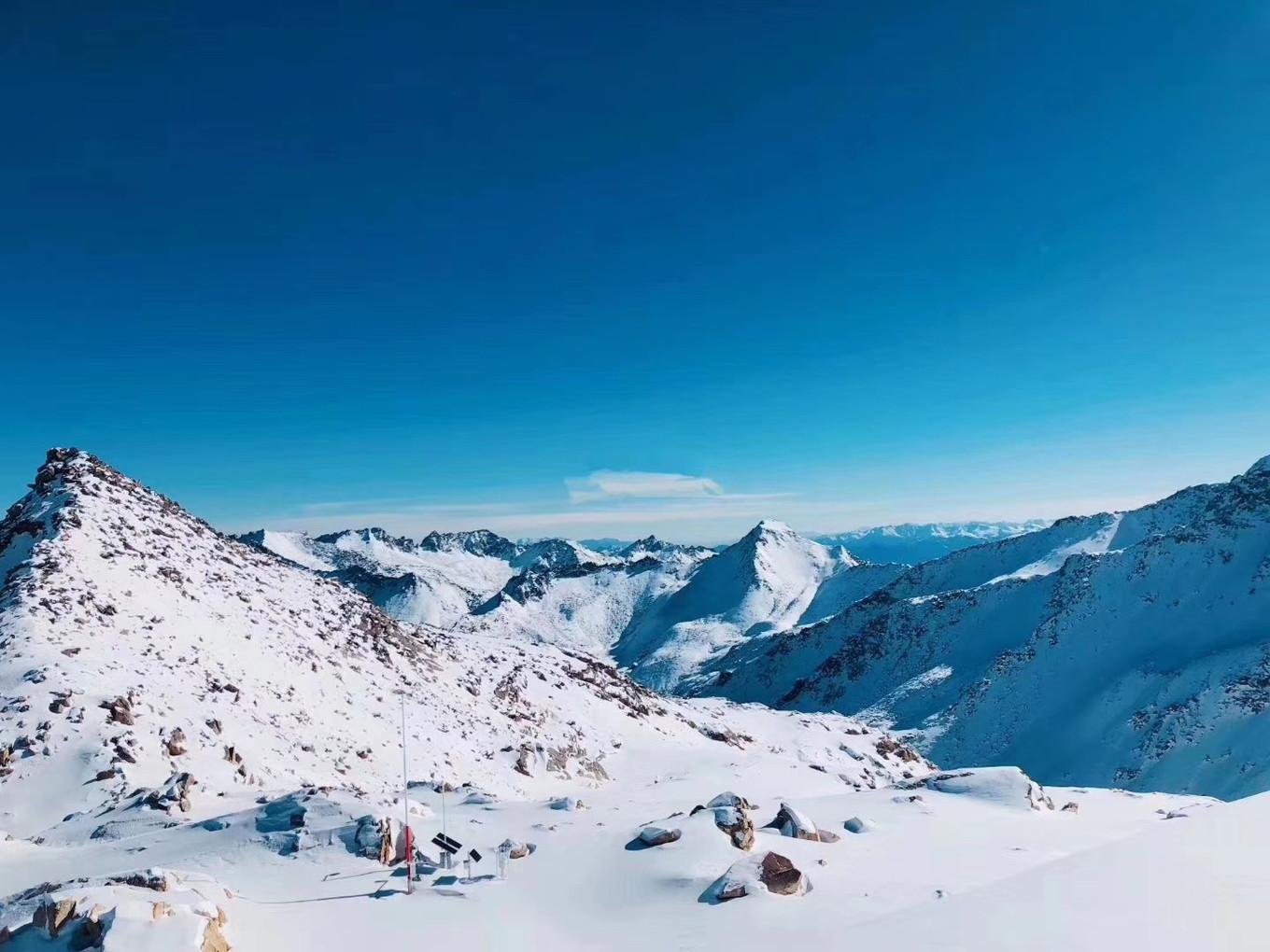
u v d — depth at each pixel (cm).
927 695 17662
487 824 2080
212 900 1149
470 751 4534
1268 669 12156
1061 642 16412
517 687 6253
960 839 1941
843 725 9312
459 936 1208
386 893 1419
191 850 1716
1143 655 14825
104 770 2578
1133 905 966
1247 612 14925
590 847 1739
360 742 3981
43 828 2297
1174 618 15738
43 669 3092
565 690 6806
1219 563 16750
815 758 7756
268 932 1145
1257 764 10431
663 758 5769
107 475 5575
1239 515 17675
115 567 4294
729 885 1355
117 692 3098
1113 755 12350
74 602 3744
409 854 1459
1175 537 17862
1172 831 1382
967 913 1041
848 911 1240
